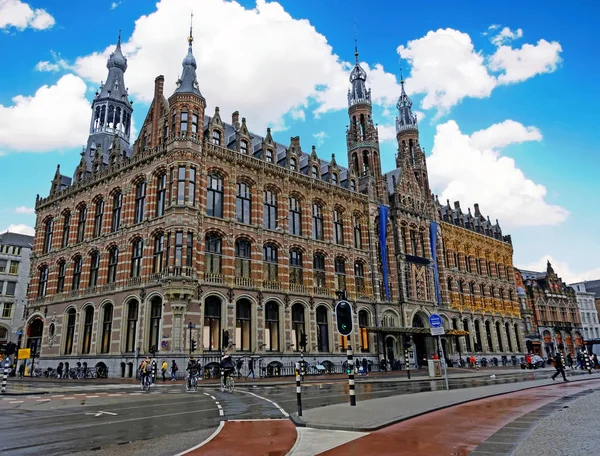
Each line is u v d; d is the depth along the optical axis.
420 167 74.62
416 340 59.97
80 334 46.66
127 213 45.66
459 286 71.94
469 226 79.94
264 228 46.84
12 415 16.23
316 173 55.06
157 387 29.77
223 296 41.66
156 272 41.56
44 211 57.69
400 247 60.47
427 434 11.29
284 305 46.25
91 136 72.38
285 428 12.91
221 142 46.19
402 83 82.56
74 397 22.89
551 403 16.88
